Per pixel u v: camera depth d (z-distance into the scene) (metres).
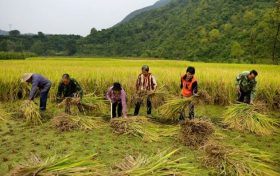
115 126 7.89
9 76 12.94
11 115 9.52
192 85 8.67
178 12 122.56
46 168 4.28
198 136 7.11
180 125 7.50
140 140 7.40
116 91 8.12
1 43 125.00
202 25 81.88
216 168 5.66
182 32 85.94
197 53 67.06
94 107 9.64
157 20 130.38
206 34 71.62
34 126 8.46
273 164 6.07
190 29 84.81
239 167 5.43
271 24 56.59
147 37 116.12
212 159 5.83
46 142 7.08
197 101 8.51
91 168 4.47
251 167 5.39
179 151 6.67
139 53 104.81
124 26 137.12
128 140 7.37
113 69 18.16
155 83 9.65
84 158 4.74
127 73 14.95
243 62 56.31
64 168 4.34
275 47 56.53
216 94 12.40
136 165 4.78
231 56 59.47
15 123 8.74
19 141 7.14
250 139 7.84
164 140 7.44
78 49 123.25
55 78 13.11
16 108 10.94
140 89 9.68
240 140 7.68
